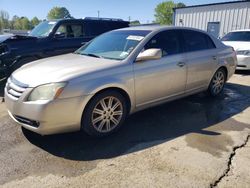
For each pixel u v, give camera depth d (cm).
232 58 590
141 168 298
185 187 267
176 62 448
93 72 350
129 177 282
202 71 510
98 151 336
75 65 370
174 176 284
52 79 327
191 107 510
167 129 406
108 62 380
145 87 405
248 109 507
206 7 2059
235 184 274
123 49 416
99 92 355
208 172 293
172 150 340
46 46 677
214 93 570
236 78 807
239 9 1866
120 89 376
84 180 276
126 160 315
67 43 720
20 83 339
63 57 432
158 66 418
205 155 328
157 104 442
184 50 474
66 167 299
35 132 349
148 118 448
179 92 474
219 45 563
